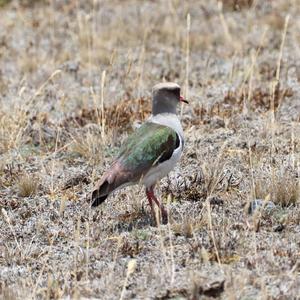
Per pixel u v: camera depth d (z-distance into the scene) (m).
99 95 22.92
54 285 13.16
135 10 31.59
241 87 22.02
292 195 15.66
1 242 14.98
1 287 13.23
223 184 16.52
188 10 30.42
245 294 12.55
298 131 19.23
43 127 20.56
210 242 14.11
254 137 19.39
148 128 15.07
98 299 12.70
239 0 31.31
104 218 15.55
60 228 15.40
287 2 31.38
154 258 13.87
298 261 13.27
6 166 18.69
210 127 20.34
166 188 16.56
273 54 26.19
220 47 27.38
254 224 13.97
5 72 25.83
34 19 31.11
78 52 27.59
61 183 17.59
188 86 23.47
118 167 14.58
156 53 27.03
